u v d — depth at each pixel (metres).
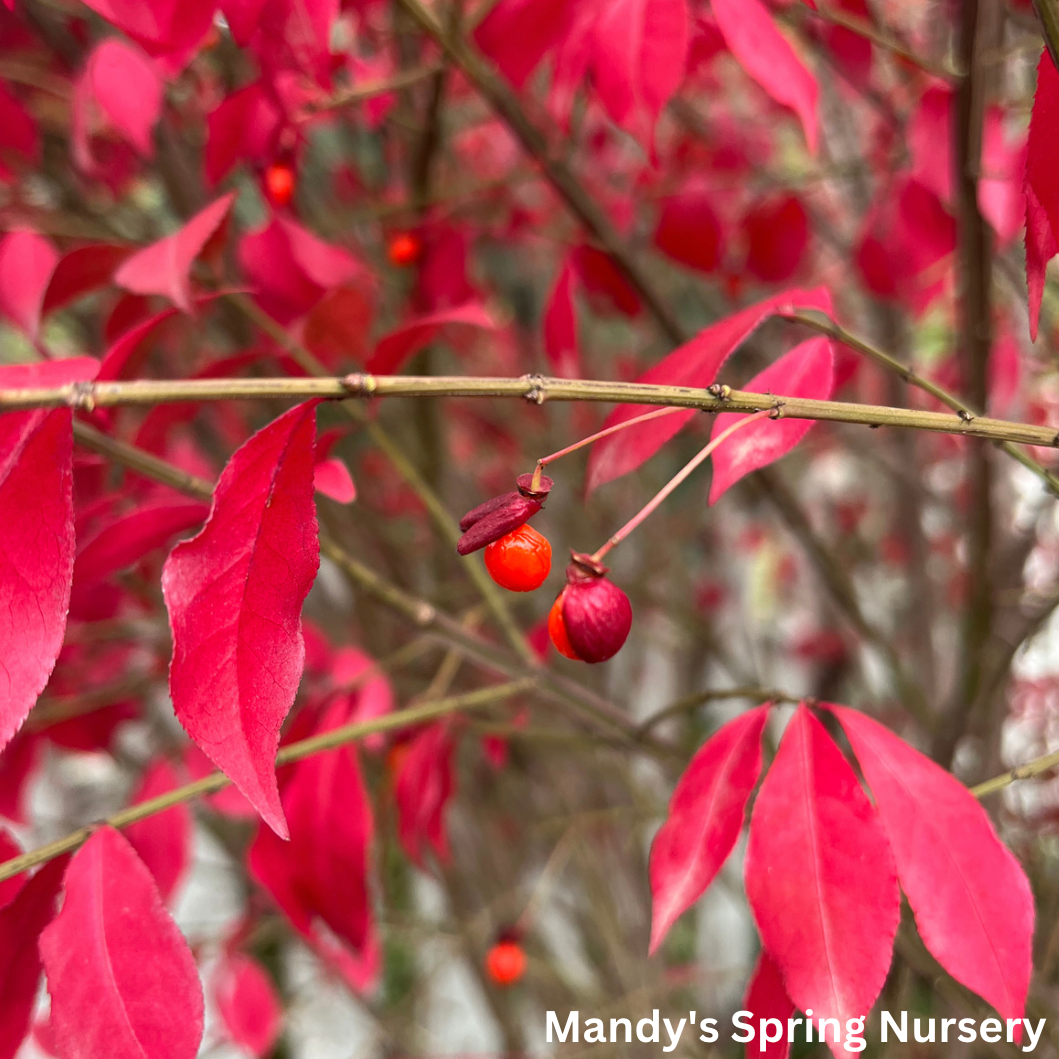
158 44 0.40
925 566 0.77
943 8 0.58
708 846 0.39
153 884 0.39
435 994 1.13
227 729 0.37
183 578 0.37
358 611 0.81
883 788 0.39
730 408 0.38
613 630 0.38
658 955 1.01
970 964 0.38
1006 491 0.71
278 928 0.68
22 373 0.39
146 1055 0.38
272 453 0.37
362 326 0.45
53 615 0.37
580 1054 0.77
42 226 0.59
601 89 0.42
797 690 1.27
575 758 1.01
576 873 1.04
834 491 1.21
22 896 0.40
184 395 0.37
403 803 0.48
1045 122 0.37
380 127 0.64
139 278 0.42
